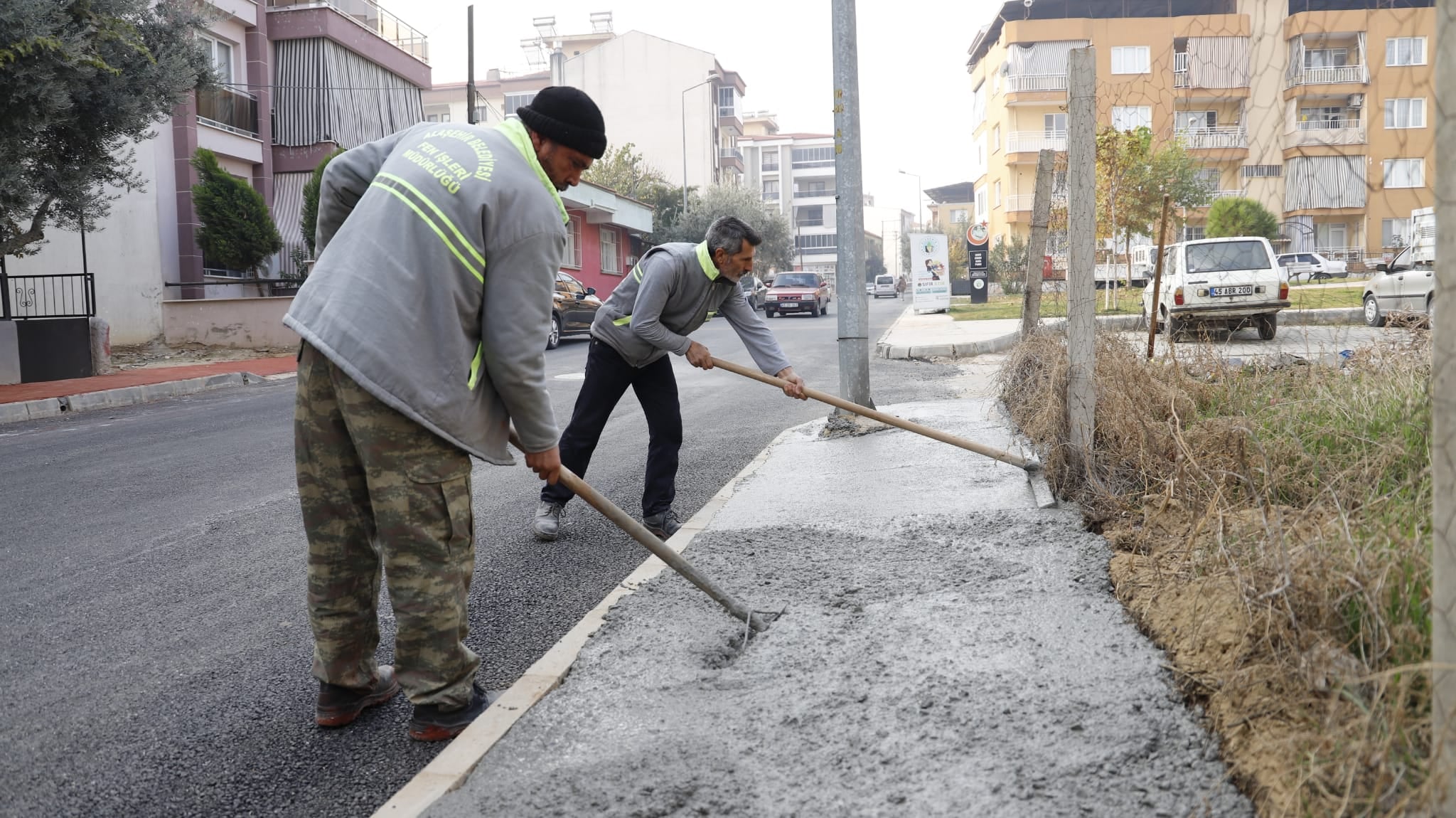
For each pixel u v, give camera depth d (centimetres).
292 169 2338
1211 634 260
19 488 646
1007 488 489
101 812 236
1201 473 369
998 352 1489
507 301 253
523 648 338
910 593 341
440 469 254
